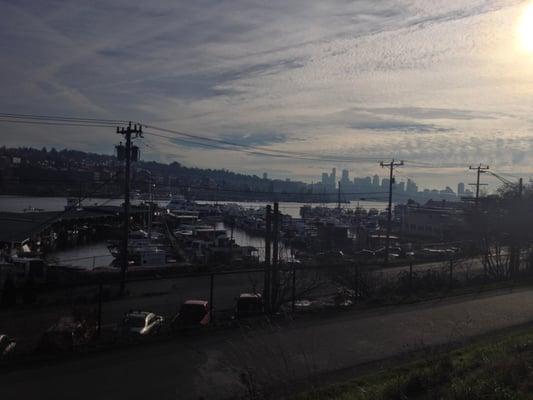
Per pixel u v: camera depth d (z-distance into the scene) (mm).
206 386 11875
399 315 19922
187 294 31938
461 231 70688
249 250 59188
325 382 11453
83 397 11336
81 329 17172
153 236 82250
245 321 18406
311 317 19328
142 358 14086
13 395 11430
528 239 37438
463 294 25203
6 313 25891
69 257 65938
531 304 22594
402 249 65188
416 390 9305
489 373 9305
